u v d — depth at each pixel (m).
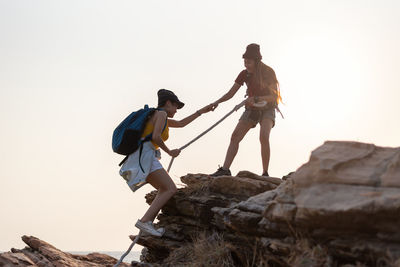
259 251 5.22
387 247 3.90
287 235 4.74
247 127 7.39
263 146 7.29
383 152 4.52
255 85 7.35
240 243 5.67
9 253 7.29
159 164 6.45
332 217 4.11
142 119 6.39
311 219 4.27
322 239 4.37
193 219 6.79
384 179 4.12
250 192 6.73
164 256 6.88
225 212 5.91
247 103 7.17
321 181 4.39
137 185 6.46
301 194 4.42
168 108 6.79
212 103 7.50
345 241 4.16
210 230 6.56
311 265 4.29
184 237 6.82
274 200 4.76
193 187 6.97
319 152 4.62
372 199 3.94
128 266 8.03
